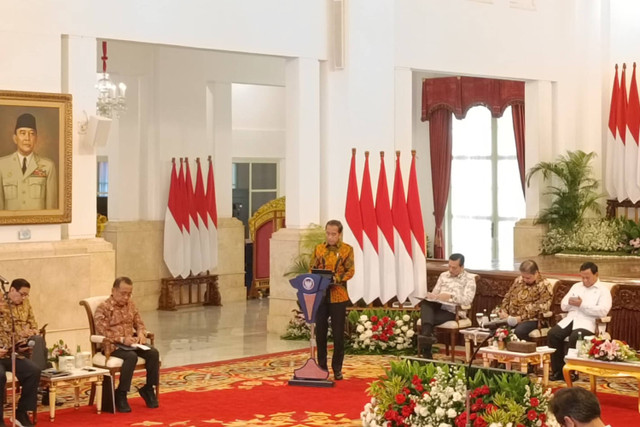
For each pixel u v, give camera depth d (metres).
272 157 23.70
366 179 14.38
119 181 18.25
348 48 15.31
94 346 10.12
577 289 11.62
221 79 19.39
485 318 11.49
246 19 14.52
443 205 22.64
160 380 11.55
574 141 19.31
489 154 22.62
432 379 8.03
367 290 14.22
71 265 12.47
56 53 12.58
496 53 17.80
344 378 11.64
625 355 10.02
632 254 18.36
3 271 11.93
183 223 18.62
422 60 16.59
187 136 18.92
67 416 9.66
